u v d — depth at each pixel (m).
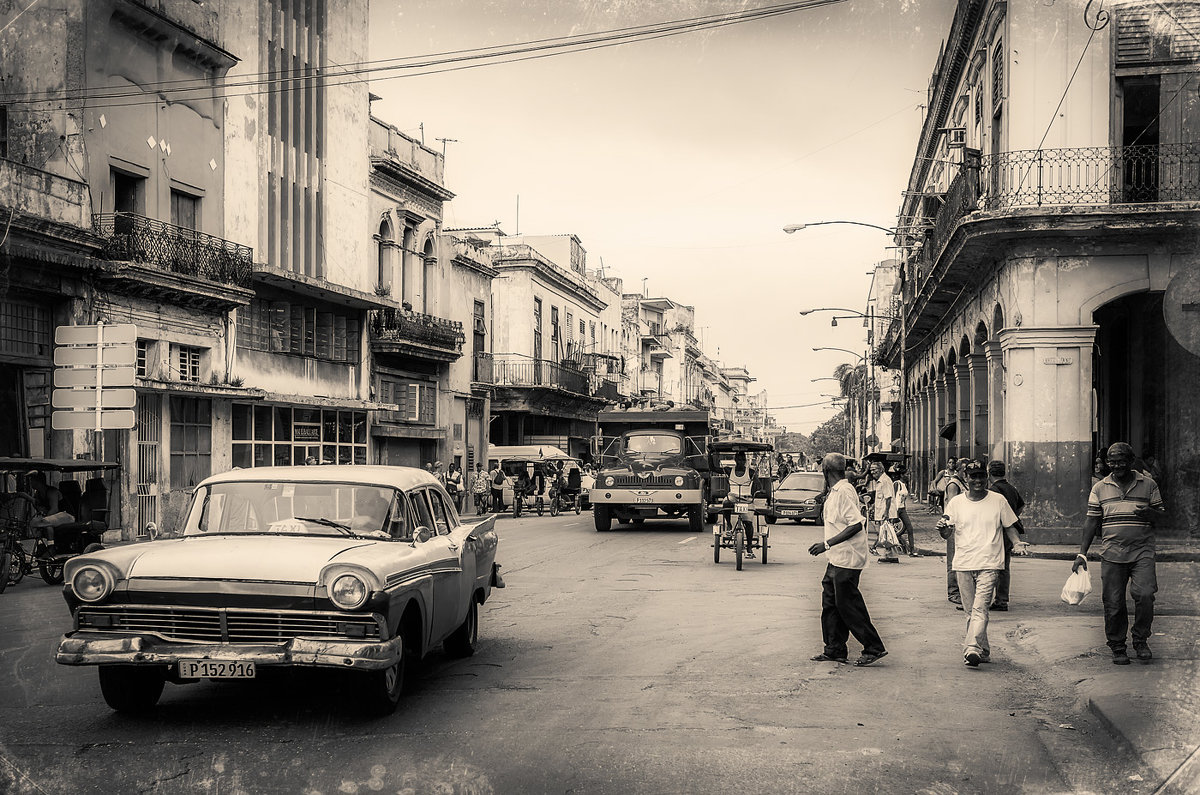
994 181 20.83
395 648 6.61
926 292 29.78
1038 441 20.48
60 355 18.05
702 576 15.98
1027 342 20.55
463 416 42.72
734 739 6.50
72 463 16.03
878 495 19.59
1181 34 20.09
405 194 37.62
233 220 28.05
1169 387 21.34
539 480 37.78
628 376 74.81
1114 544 8.95
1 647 9.77
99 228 22.00
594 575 16.11
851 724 6.91
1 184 19.28
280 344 29.61
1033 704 7.54
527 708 7.31
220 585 6.57
